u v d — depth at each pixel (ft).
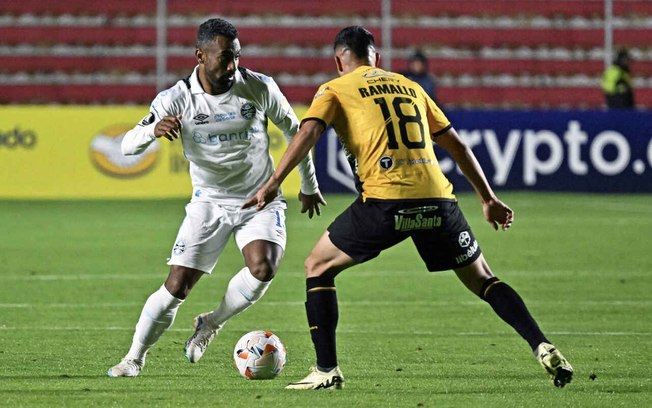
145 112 236.84
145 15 316.19
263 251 77.36
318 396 69.62
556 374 67.05
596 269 144.15
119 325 102.42
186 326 102.68
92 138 234.79
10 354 86.53
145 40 313.94
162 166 236.22
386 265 149.69
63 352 87.76
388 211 69.05
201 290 127.44
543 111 241.35
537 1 323.16
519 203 226.99
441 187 70.23
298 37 317.01
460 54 318.45
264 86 77.61
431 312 111.45
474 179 73.20
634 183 243.60
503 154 240.53
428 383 74.79
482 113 240.12
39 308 112.47
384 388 72.74
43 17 313.32
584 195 241.96
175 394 70.28
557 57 319.68
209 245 77.97
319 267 71.72
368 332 99.19
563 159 241.96
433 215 69.62
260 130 78.59
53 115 234.58
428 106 72.74
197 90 76.18
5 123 233.96
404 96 71.51
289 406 66.39
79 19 313.73
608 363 83.30
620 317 108.17
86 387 72.79
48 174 234.38
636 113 242.58
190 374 78.43
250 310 112.16
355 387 73.10
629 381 75.72
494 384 74.49
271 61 313.73
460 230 70.79
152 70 310.86
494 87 313.73
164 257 154.51
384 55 310.24
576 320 106.22
